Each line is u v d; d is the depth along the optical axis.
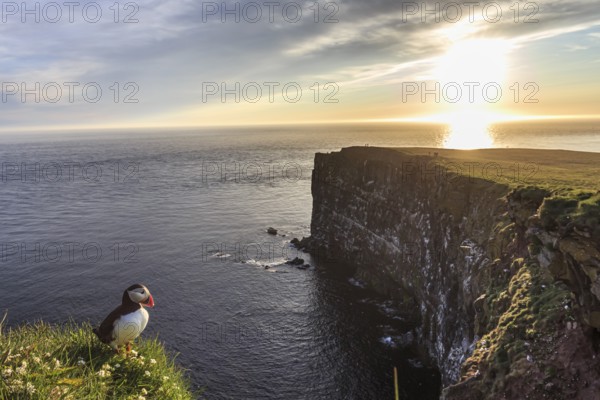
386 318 48.62
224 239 85.12
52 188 155.50
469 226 33.59
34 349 8.69
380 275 57.78
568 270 12.43
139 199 131.62
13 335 9.95
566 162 56.62
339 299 54.41
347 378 37.38
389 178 57.84
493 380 15.46
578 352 13.51
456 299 33.25
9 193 144.75
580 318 12.88
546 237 13.73
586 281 11.62
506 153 74.94
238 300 54.38
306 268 66.81
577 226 12.17
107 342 9.41
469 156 67.19
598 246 11.62
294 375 38.03
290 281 61.06
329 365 39.34
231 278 62.31
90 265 68.38
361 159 68.25
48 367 7.94
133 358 9.55
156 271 65.38
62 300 54.75
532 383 14.01
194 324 47.78
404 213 51.97
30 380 7.44
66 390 7.43
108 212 112.69
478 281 26.47
